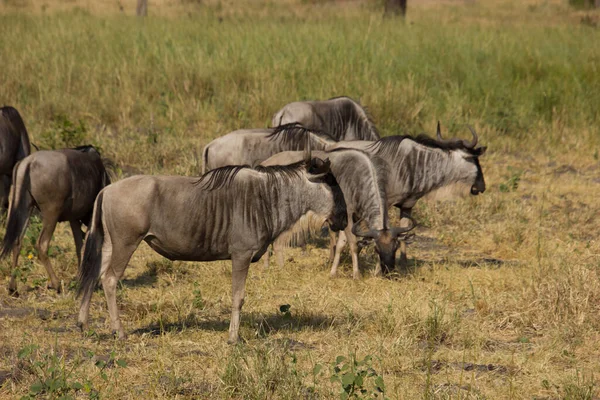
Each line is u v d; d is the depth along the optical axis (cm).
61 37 6762
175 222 2459
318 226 2612
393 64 6419
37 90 5762
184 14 9575
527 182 4978
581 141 5619
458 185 3600
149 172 4691
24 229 2998
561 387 2302
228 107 5675
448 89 6259
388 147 3588
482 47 7019
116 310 2573
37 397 2134
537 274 3269
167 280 3303
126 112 5559
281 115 4347
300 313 2916
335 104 4350
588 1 13962
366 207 3300
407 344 2573
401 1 9675
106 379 2181
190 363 2403
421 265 3641
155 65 6181
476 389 2270
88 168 3106
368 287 3256
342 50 6475
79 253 3197
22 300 2980
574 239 4022
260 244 2539
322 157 3375
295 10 11094
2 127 3547
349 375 2108
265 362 2264
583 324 2741
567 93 6138
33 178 2955
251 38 6831
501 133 5734
